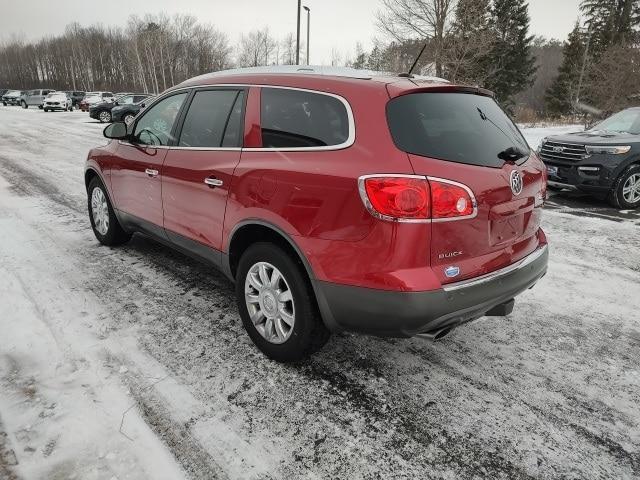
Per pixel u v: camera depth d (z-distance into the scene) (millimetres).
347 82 2596
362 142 2379
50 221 5727
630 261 4812
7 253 4590
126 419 2377
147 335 3174
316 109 2633
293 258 2668
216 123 3230
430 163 2279
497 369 2902
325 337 2777
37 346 2986
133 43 78562
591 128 8742
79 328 3227
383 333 2430
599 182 7227
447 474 2113
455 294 2332
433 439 2316
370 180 2252
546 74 64500
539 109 56438
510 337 3295
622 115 8531
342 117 2504
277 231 2652
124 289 3863
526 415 2496
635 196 7219
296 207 2535
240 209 2877
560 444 2301
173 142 3605
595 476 2117
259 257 2812
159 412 2439
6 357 2859
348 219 2336
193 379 2721
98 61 106062
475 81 22406
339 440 2295
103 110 24172
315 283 2518
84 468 2074
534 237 3080
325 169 2438
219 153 3113
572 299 3918
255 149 2885
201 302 3674
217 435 2301
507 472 2133
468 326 3449
